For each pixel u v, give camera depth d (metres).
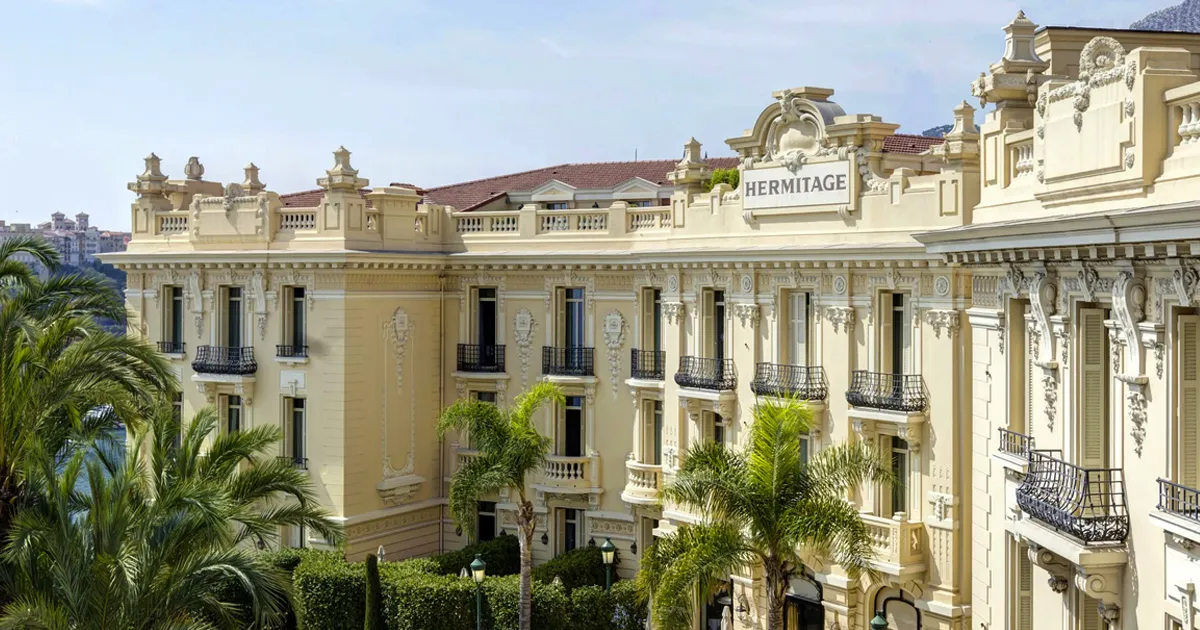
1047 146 23.00
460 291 47.12
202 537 27.64
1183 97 18.98
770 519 26.95
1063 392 22.97
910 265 33.88
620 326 43.50
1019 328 25.62
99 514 27.02
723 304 39.56
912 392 34.16
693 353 40.19
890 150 46.12
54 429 31.70
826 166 35.94
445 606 38.00
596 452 44.16
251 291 46.19
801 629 37.75
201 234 47.84
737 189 39.00
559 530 45.06
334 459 44.16
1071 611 23.03
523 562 36.44
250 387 46.06
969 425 33.34
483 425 35.84
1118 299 20.73
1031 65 25.94
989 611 27.00
